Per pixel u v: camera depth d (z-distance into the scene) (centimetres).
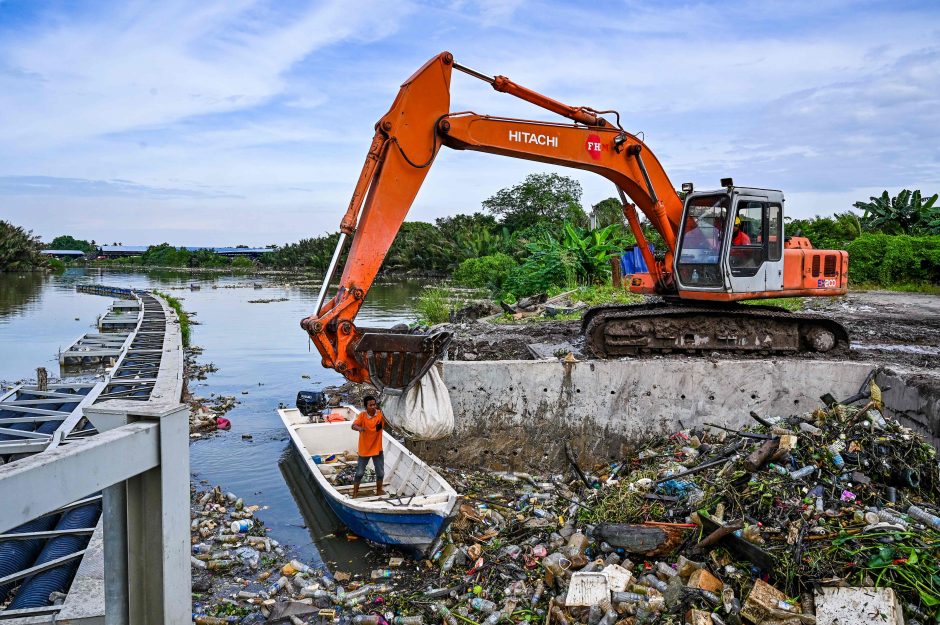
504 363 1057
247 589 728
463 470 1059
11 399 1337
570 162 1025
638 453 1025
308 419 1245
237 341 2400
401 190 832
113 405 388
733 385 1038
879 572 573
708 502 714
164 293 4453
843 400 946
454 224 6975
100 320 2703
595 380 1054
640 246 1207
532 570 721
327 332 718
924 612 539
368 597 709
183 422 392
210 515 911
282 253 10031
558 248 2689
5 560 666
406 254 6656
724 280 1092
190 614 404
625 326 1131
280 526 891
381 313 3067
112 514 372
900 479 716
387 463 1012
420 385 702
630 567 684
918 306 1986
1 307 3528
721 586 613
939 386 843
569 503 905
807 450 758
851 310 1894
